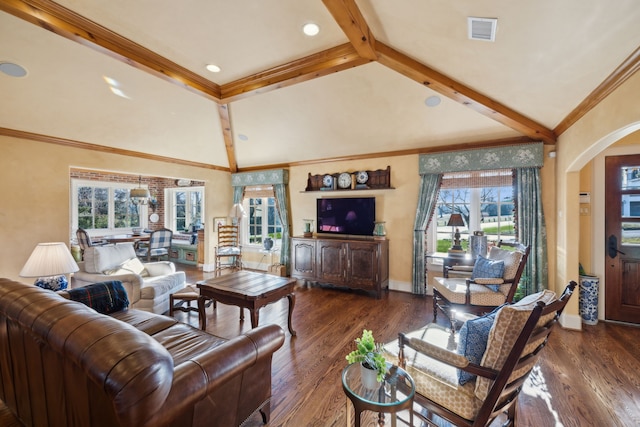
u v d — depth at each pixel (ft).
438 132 13.41
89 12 7.54
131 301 10.57
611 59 6.45
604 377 7.61
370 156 16.19
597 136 8.11
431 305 13.33
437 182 14.32
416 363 5.68
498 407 4.82
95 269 11.13
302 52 9.32
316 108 13.00
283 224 19.03
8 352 5.56
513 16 5.86
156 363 3.45
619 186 11.25
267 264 20.81
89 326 3.94
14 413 5.79
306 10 7.43
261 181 19.71
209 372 4.39
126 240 21.57
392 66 8.63
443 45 7.44
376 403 4.27
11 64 9.38
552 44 6.45
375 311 12.55
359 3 6.63
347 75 10.72
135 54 9.00
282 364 8.24
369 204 15.89
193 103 13.29
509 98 9.43
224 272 20.26
